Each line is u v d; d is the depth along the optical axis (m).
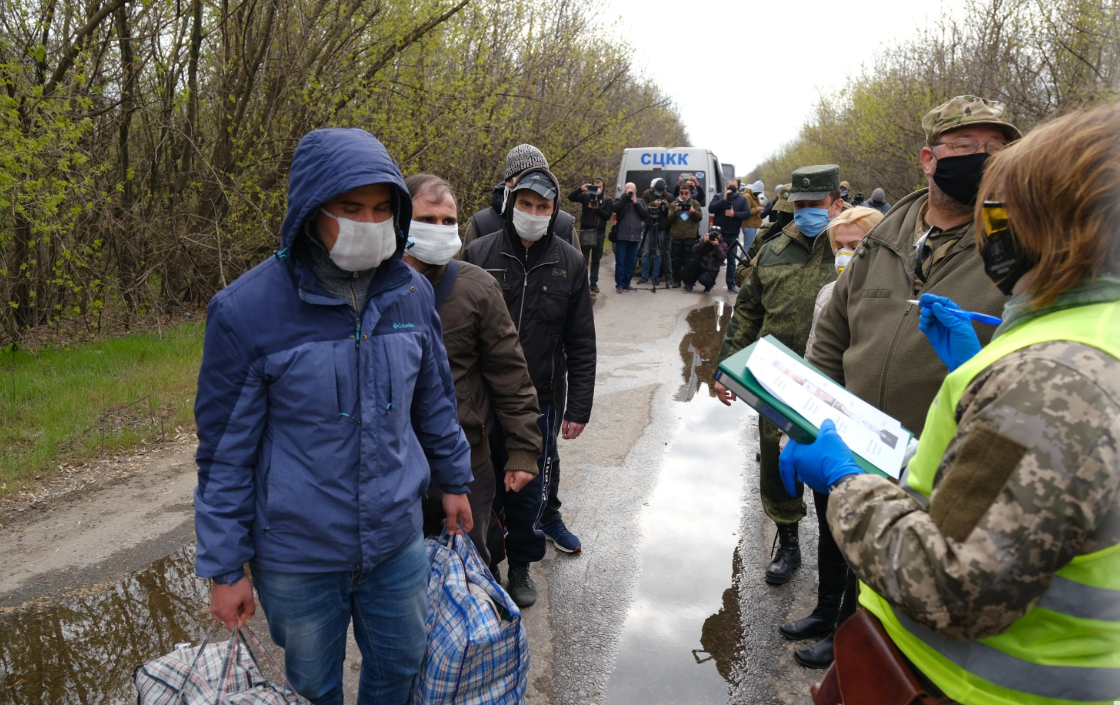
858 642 1.44
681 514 4.32
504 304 2.82
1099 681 1.16
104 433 5.09
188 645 1.96
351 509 1.85
